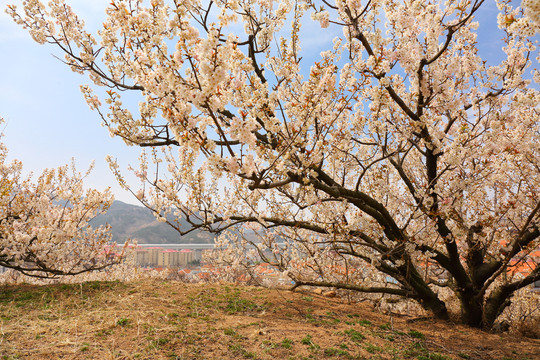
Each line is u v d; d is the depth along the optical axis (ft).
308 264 32.45
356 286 27.55
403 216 30.40
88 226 35.81
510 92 21.93
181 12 12.01
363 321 22.31
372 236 27.12
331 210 23.45
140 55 15.02
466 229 23.24
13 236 29.91
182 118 13.83
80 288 26.32
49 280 40.40
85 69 20.06
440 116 25.08
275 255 35.01
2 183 30.37
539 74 25.32
